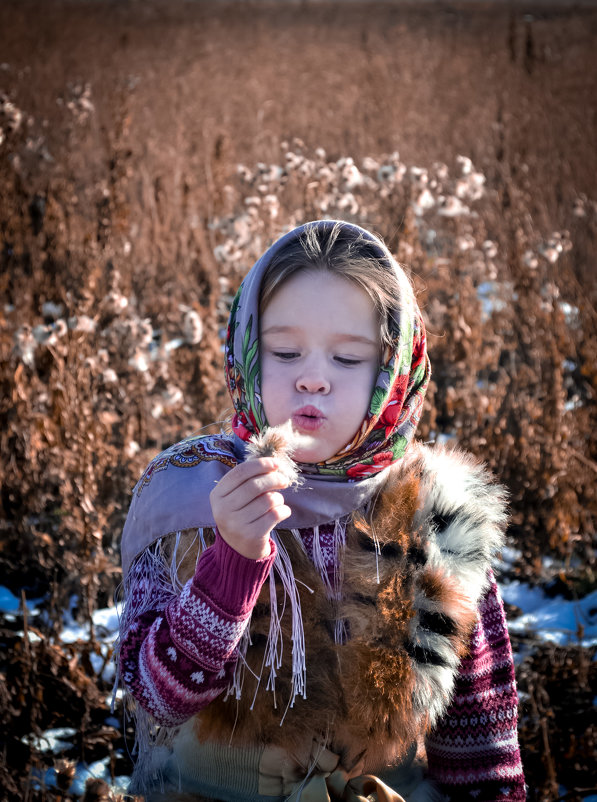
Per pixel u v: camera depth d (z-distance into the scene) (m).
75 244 6.68
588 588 3.85
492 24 31.23
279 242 1.55
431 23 32.59
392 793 1.47
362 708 1.49
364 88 17.09
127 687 1.46
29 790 2.38
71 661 2.95
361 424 1.52
